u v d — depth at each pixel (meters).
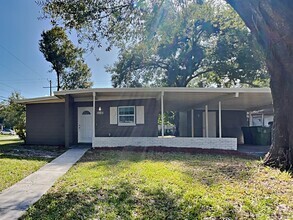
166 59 22.83
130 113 14.76
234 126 20.25
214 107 19.48
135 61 22.62
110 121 14.82
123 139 12.78
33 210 4.24
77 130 15.03
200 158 9.35
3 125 56.66
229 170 6.96
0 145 15.26
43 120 15.42
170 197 4.70
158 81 24.06
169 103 16.86
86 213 4.03
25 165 8.18
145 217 3.86
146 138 12.73
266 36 6.46
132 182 5.73
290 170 6.63
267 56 6.86
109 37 8.73
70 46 23.16
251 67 20.75
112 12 8.06
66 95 13.60
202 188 5.21
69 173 6.99
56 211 4.16
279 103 7.04
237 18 13.02
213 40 22.05
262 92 11.84
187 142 12.45
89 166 7.83
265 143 15.43
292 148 6.74
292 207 4.14
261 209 4.07
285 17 5.29
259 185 5.41
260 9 5.76
